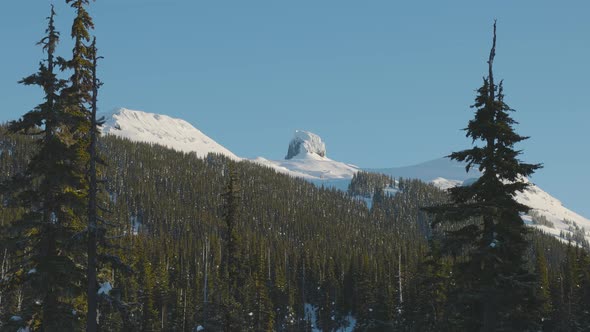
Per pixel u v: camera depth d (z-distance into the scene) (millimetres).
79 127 32000
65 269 30297
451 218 27766
